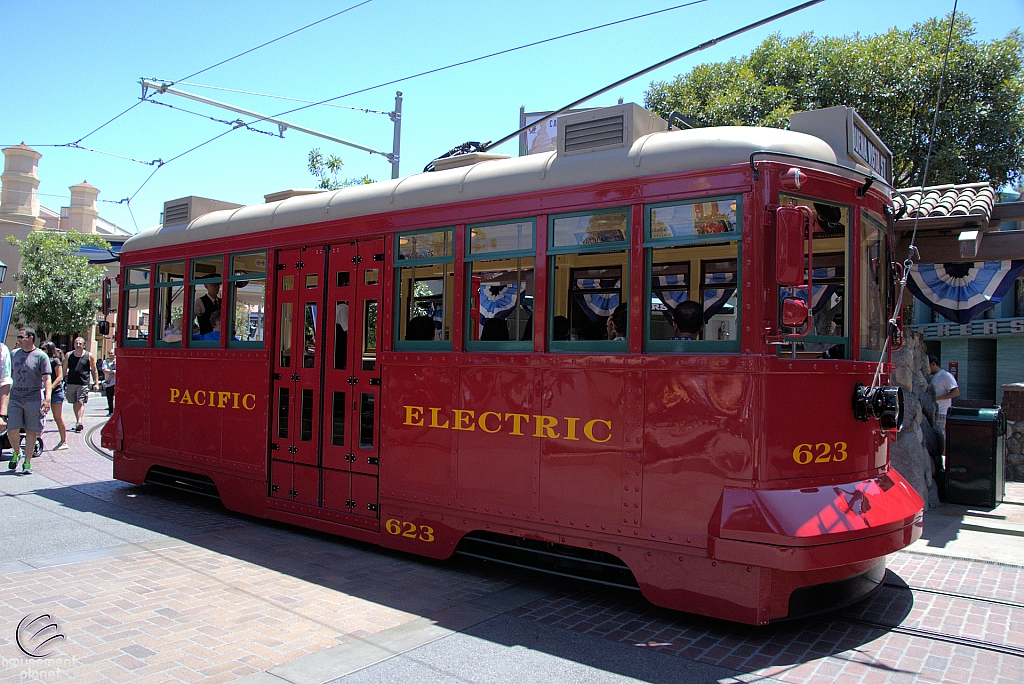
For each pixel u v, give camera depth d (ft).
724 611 13.43
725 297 14.16
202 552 19.38
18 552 18.97
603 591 16.57
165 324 26.43
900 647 13.24
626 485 14.75
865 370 15.07
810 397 14.01
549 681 11.73
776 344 13.66
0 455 34.22
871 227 15.96
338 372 20.30
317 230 21.02
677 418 14.20
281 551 19.62
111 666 11.98
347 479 19.88
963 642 13.47
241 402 22.95
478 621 14.49
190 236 25.22
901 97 50.60
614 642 13.44
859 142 15.99
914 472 23.86
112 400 55.77
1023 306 67.46
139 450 26.84
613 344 15.24
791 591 13.52
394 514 18.72
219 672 11.82
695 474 13.92
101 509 24.50
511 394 16.57
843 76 52.29
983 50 50.16
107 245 81.46
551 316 16.15
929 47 51.98
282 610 14.97
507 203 16.94
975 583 17.07
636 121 15.78
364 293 19.80
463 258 17.62
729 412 13.61
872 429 15.16
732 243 14.08
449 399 17.71
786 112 48.11
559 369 15.81
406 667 12.19
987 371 74.74
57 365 37.32
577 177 15.90
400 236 19.07
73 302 76.28
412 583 17.01
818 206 14.80
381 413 19.11
